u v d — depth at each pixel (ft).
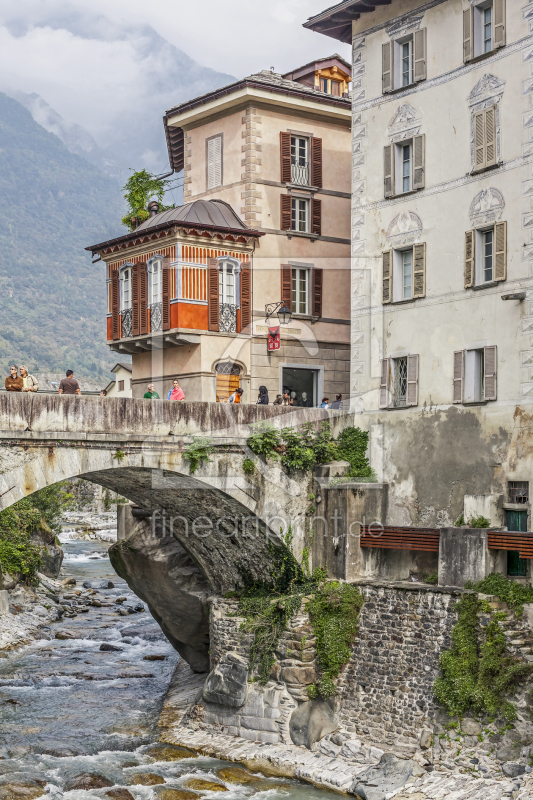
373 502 84.74
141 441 73.72
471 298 80.38
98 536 223.92
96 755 76.84
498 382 77.46
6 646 112.16
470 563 73.15
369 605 78.13
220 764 75.66
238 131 107.55
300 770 73.00
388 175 89.10
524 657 68.23
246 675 81.76
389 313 88.43
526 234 75.66
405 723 73.26
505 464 76.23
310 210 109.40
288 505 83.71
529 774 64.03
